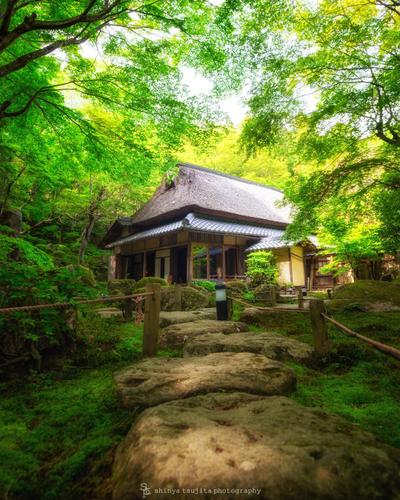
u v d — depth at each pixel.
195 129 5.10
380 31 4.66
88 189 13.49
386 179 6.13
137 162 5.65
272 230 17.59
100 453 1.74
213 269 19.05
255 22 4.50
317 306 3.56
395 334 4.40
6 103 3.59
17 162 7.35
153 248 16.38
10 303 3.32
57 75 5.82
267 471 1.12
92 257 19.64
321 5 4.64
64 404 2.54
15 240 4.34
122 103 4.98
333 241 10.70
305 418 1.60
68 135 5.20
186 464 1.20
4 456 1.80
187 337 4.39
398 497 1.07
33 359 3.33
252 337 3.92
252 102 5.50
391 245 8.31
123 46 4.58
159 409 1.77
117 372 2.88
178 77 4.65
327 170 6.07
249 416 1.66
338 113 5.24
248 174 26.59
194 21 4.14
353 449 1.28
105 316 6.95
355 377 2.98
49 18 4.00
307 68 5.12
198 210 14.74
